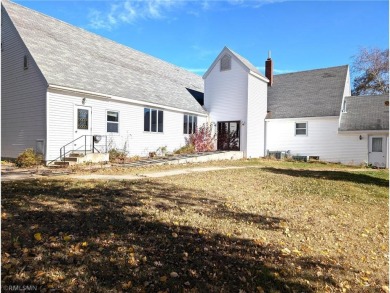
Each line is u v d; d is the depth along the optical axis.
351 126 20.42
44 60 13.83
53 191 6.66
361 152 19.84
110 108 15.55
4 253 3.81
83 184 7.57
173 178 9.47
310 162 20.11
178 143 20.19
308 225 6.24
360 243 5.73
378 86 39.72
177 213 5.89
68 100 13.65
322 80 24.36
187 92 23.39
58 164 12.56
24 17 15.73
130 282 3.53
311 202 8.05
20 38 14.00
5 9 14.98
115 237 4.54
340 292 3.96
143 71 21.20
